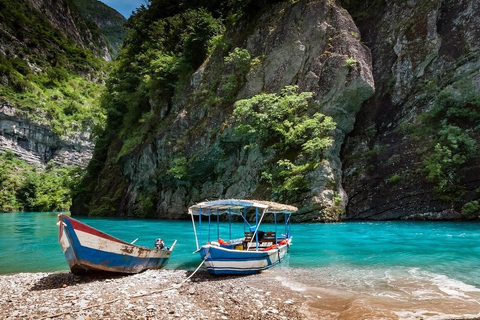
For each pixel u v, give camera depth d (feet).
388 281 33.50
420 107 99.35
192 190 123.44
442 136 87.25
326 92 101.96
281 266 41.52
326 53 106.73
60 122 323.16
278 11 123.75
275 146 102.83
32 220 142.72
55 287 33.60
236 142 112.98
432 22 103.86
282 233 70.28
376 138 103.35
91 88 416.05
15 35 388.78
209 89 128.36
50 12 509.35
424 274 35.86
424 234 63.67
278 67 113.91
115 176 164.35
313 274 37.29
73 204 183.11
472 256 44.39
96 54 574.97
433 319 22.98
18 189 249.55
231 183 112.37
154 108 149.18
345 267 40.14
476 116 87.92
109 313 24.67
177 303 27.12
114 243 36.65
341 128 104.22
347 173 99.91
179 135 128.36
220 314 24.82
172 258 49.24
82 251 34.81
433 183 86.28
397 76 105.70
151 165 136.87
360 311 24.70
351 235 65.57
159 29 166.50
